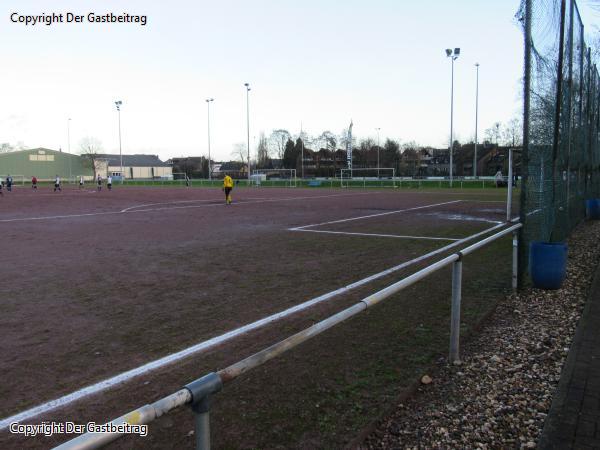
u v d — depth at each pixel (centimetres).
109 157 12175
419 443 326
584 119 1368
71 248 1146
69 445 152
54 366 449
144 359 464
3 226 1644
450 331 498
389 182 6034
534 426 345
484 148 9581
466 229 1513
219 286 755
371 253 1062
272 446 315
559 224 985
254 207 2558
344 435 327
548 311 612
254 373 429
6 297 692
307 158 10588
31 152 10712
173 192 4797
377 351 480
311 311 614
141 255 1043
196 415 202
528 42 643
